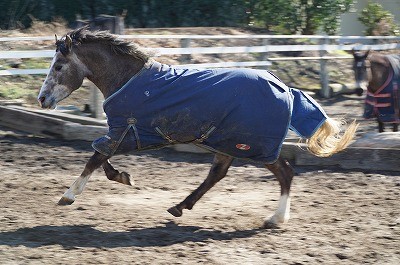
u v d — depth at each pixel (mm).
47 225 9461
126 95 9328
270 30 28359
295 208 10758
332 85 23859
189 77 9383
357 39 26672
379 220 10156
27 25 25031
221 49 21641
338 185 12203
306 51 25984
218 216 10289
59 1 25516
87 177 9562
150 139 9445
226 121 9305
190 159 14227
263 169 13398
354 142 13859
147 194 11461
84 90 19609
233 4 28156
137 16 26672
